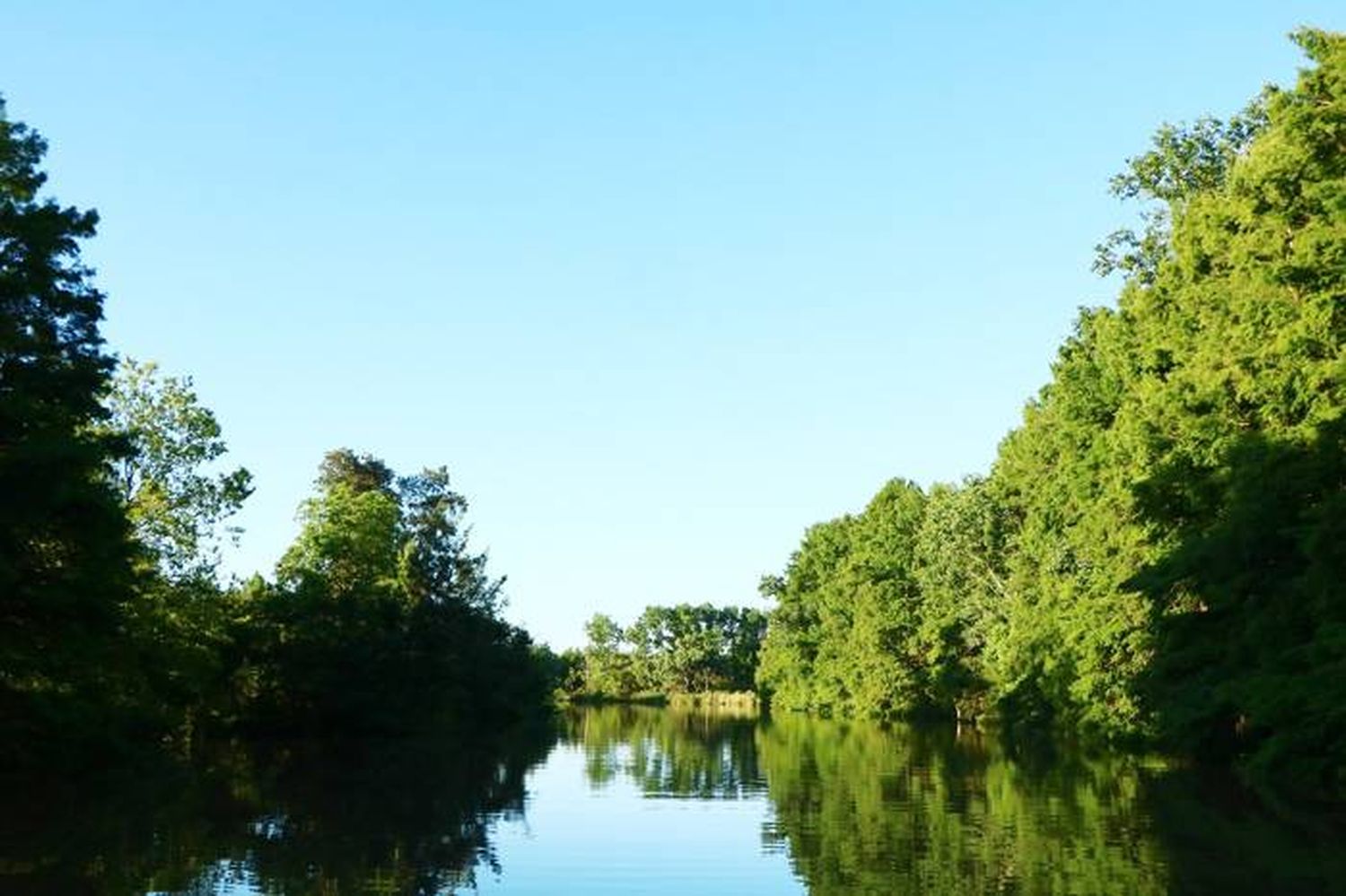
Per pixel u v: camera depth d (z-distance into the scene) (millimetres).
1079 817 27250
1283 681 28188
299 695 65375
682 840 25578
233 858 22359
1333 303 28984
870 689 97812
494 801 34219
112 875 20234
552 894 19438
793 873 21094
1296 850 21719
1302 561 30547
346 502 74750
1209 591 33469
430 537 89312
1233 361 34719
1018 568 67312
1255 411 34719
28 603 32000
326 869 21375
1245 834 23828
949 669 85062
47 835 25109
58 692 36031
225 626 55938
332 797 34438
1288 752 27578
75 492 30906
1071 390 55656
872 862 21844
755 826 27766
